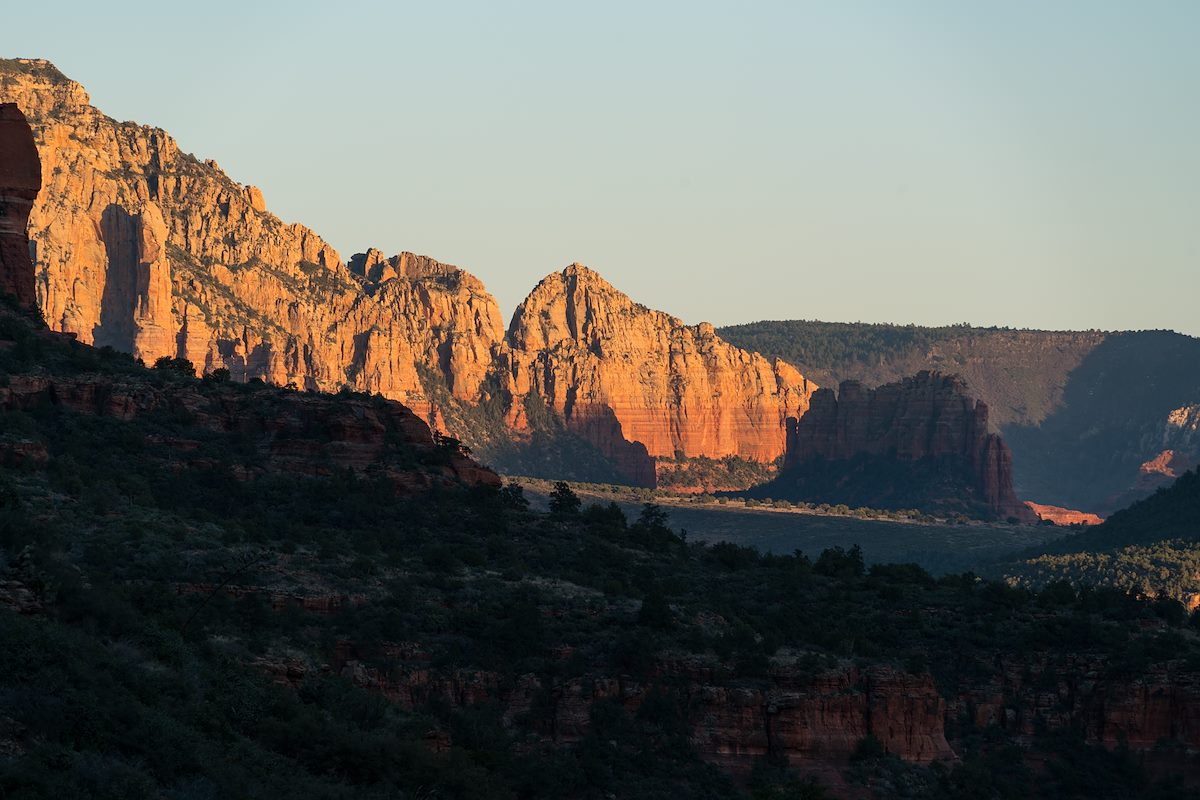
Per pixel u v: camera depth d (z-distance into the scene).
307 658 143.50
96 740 101.06
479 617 161.62
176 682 116.25
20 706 100.56
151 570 149.38
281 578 158.62
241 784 105.94
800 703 156.75
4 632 107.75
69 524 155.12
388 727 132.50
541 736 151.88
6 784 92.62
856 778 154.62
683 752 152.62
